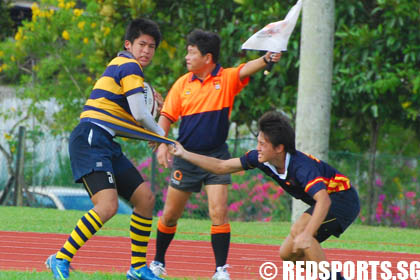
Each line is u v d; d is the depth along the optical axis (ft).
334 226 58.54
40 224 116.78
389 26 145.38
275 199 153.89
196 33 70.18
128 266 76.95
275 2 157.07
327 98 124.77
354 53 148.25
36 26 176.86
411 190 154.61
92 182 59.11
